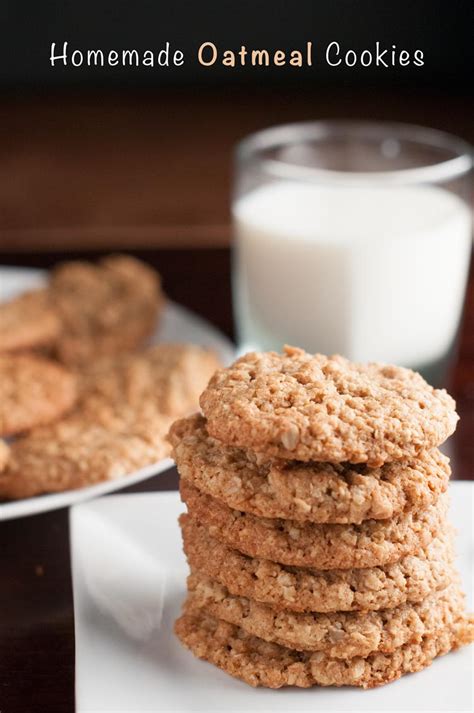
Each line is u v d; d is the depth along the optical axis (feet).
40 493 1.75
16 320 2.19
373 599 1.41
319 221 2.04
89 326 2.24
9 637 1.53
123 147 4.85
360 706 1.39
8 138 4.93
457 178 2.07
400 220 2.03
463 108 4.81
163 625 1.49
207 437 1.47
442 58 4.65
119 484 1.73
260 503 1.39
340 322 2.06
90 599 1.51
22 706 1.43
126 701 1.38
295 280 2.05
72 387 2.00
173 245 2.72
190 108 5.10
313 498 1.38
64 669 1.49
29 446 1.80
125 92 5.31
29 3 4.68
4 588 1.60
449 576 1.46
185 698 1.39
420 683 1.42
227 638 1.45
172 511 1.64
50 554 1.67
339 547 1.39
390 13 4.06
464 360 2.18
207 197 4.36
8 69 5.04
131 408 1.93
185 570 1.57
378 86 5.10
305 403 1.40
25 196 4.39
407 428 1.40
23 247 2.71
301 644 1.41
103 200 4.37
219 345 2.16
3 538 1.69
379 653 1.42
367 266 2.01
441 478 1.43
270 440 1.37
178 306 2.37
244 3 3.94
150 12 4.08
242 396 1.41
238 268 2.15
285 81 5.21
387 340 2.06
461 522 1.61
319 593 1.40
